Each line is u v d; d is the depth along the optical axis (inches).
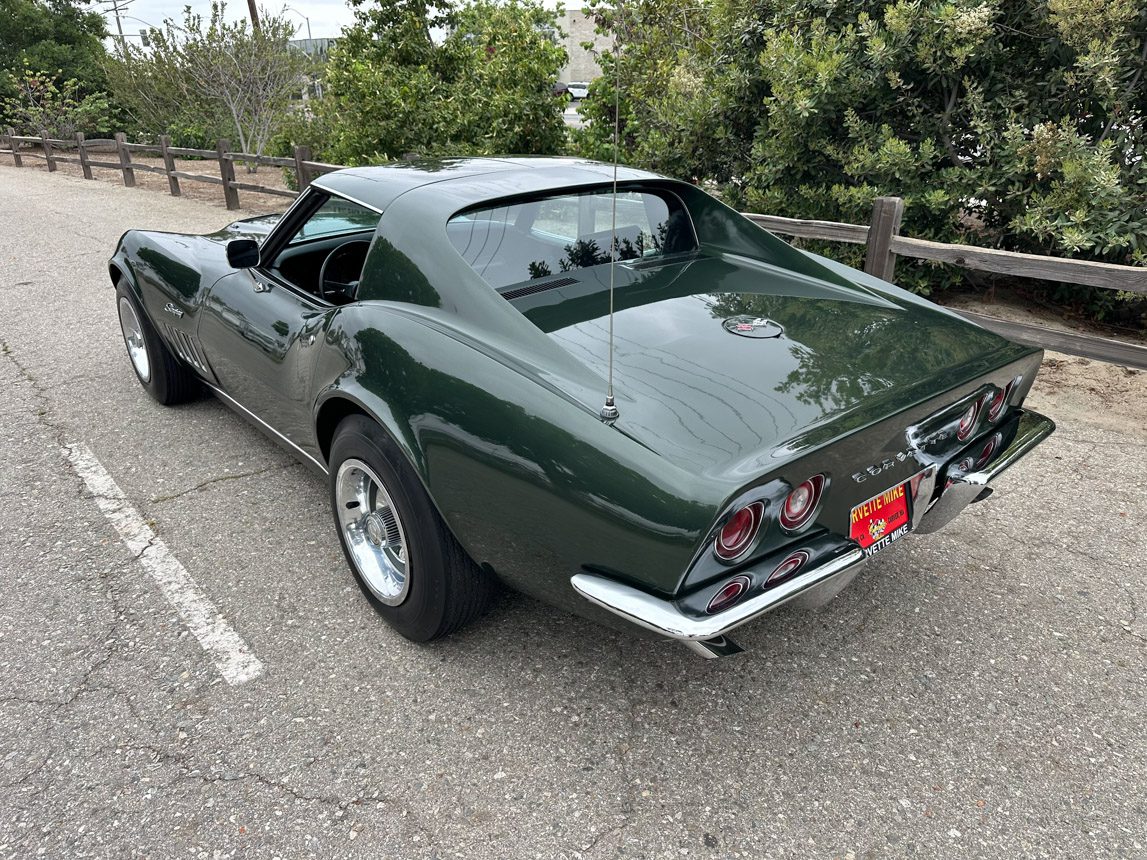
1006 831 74.9
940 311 106.6
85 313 241.8
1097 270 160.7
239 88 707.4
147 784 79.9
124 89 792.9
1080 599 108.7
